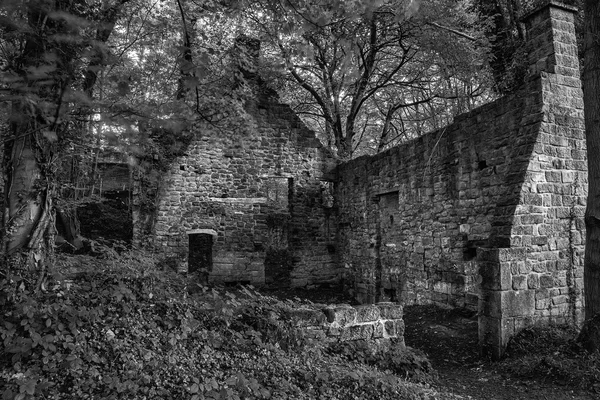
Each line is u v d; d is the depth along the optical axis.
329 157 15.62
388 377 4.91
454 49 14.07
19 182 4.26
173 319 4.85
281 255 14.83
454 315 9.08
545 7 7.72
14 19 2.00
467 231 9.02
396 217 12.04
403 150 11.55
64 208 7.23
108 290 4.63
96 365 3.83
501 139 8.15
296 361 4.98
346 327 5.82
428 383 5.61
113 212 14.03
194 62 2.98
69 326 3.98
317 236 15.31
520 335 6.88
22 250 4.24
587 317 6.25
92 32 2.50
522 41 11.38
